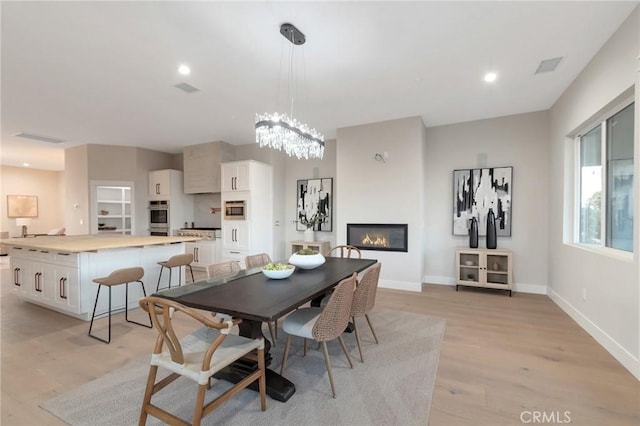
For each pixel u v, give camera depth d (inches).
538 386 79.6
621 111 102.3
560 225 145.0
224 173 226.8
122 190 260.2
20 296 151.5
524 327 120.0
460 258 177.6
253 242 216.8
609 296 98.7
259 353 71.0
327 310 75.1
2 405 72.2
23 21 89.0
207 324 55.5
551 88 136.7
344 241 195.5
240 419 67.5
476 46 102.8
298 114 171.8
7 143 240.4
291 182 244.2
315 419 67.4
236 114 173.8
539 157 167.8
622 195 101.8
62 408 71.1
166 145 253.6
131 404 72.8
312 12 85.4
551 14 86.4
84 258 127.3
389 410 70.3
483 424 65.6
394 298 161.0
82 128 201.9
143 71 121.1
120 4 81.7
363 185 189.8
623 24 89.4
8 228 341.4
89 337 112.1
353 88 137.4
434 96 146.6
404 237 179.5
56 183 381.1
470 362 92.4
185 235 251.8
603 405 71.9
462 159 185.8
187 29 93.4
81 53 107.5
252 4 82.1
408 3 81.9
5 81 130.0
